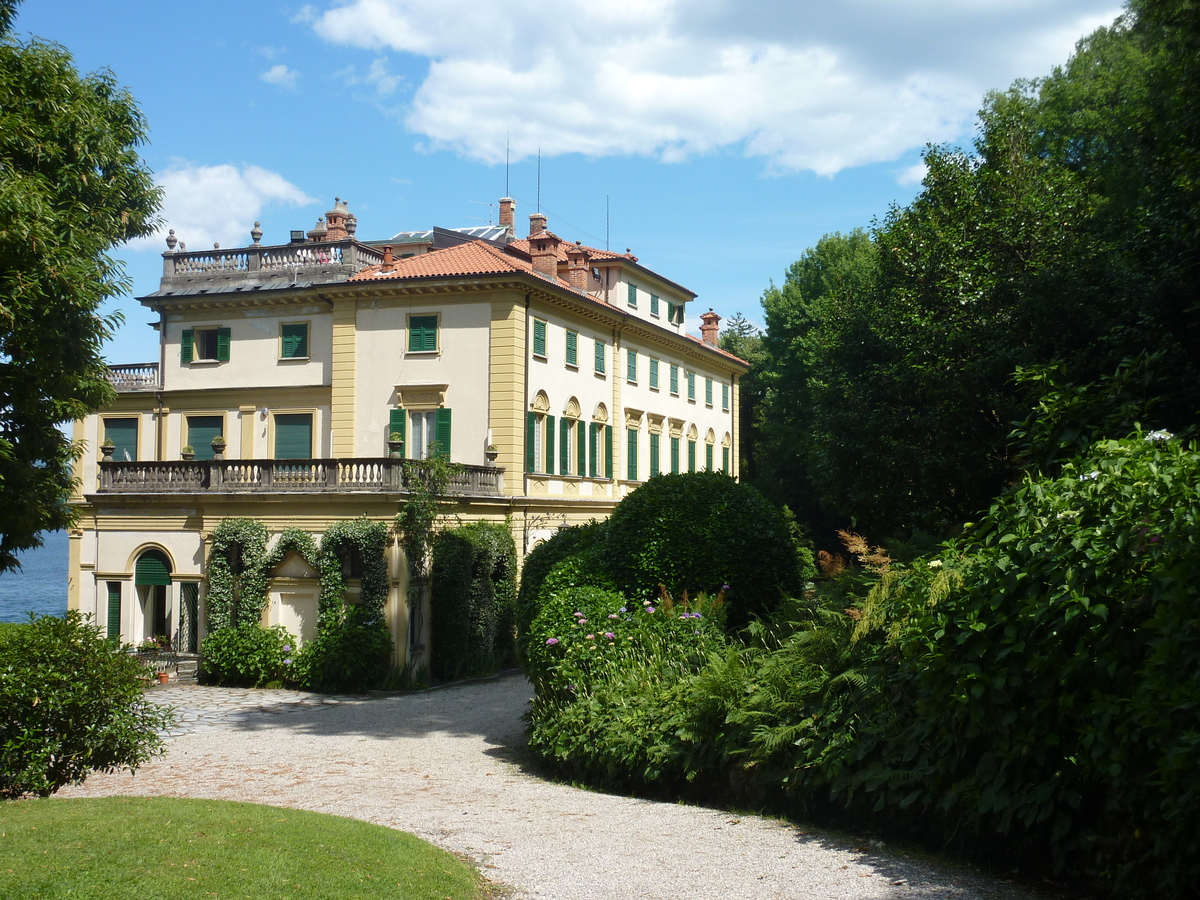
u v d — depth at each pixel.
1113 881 6.95
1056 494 8.07
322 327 34.19
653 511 15.78
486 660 28.03
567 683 13.80
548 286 32.47
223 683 25.75
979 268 20.25
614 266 40.94
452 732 18.11
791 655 11.12
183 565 27.72
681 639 13.56
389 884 7.29
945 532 19.95
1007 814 7.64
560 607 14.64
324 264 34.16
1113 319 15.84
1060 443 10.79
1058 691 7.54
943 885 7.44
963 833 8.25
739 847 8.79
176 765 14.57
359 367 32.72
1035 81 32.16
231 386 35.06
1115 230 18.97
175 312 36.03
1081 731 7.20
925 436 19.70
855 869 7.95
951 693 8.32
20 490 17.22
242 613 25.91
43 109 16.80
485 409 31.25
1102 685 7.20
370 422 32.44
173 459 35.78
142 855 7.37
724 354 52.12
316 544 25.67
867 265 48.16
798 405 52.88
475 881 7.88
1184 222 13.62
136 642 28.09
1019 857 7.80
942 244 21.00
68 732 10.28
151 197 18.83
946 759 8.40
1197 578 6.42
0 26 17.22
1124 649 7.06
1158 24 15.05
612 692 12.98
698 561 15.11
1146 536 6.90
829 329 23.77
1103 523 7.41
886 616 9.40
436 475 26.27
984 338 19.25
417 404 31.89
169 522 27.94
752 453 65.81
